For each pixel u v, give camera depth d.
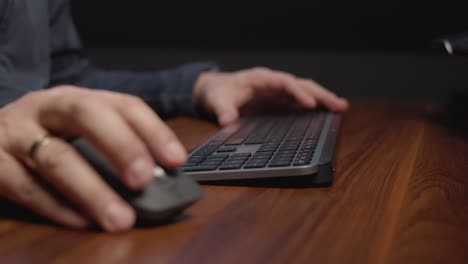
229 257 0.37
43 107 0.44
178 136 0.89
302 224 0.44
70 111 0.42
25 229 0.44
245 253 0.38
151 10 2.07
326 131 0.79
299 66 1.98
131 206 0.43
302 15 1.96
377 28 1.89
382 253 0.38
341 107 1.14
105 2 2.09
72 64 1.21
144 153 0.42
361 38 1.92
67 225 0.44
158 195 0.43
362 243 0.40
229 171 0.57
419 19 1.85
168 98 1.16
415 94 1.88
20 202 0.45
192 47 2.07
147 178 0.42
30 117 0.45
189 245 0.40
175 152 0.44
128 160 0.41
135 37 2.10
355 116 1.15
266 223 0.45
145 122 0.43
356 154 0.74
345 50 1.94
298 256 0.37
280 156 0.61
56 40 1.18
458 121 1.07
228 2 2.02
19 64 0.92
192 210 0.49
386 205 0.49
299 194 0.53
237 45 2.03
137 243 0.41
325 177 0.56
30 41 0.93
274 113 1.13
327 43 1.95
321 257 0.37
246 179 0.56
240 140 0.73
